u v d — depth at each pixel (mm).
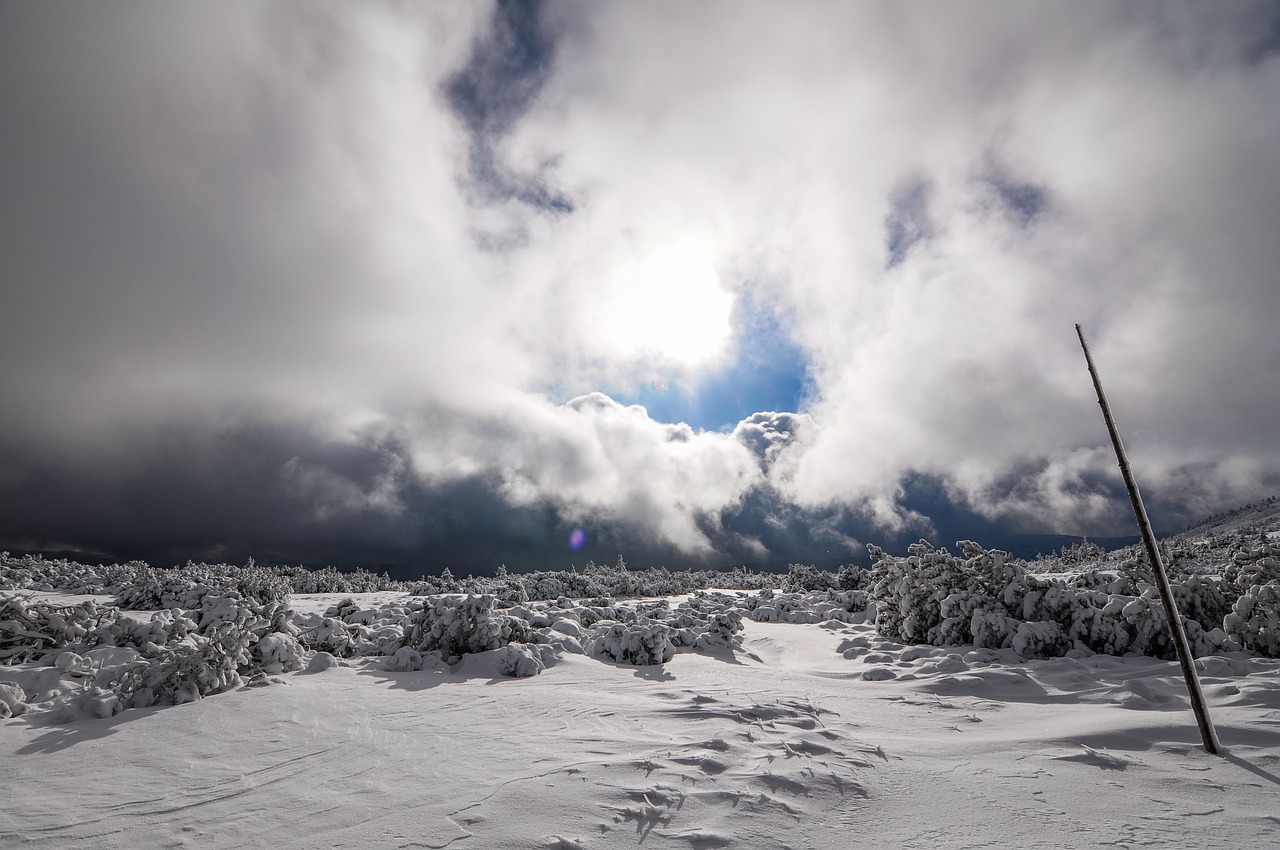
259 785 4137
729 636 11758
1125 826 3281
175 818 3625
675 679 8148
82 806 3809
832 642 12352
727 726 5496
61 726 5531
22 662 7941
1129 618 8688
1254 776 3898
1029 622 9172
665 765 4371
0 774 4355
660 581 35156
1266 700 5527
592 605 18031
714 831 3328
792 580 30375
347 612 14586
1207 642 8266
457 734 5309
